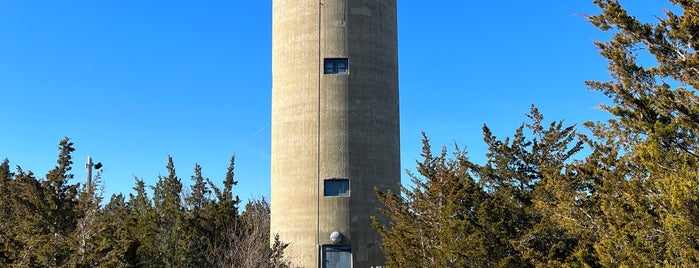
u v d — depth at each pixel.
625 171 16.05
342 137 34.00
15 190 27.45
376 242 33.69
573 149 21.98
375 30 35.91
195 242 30.62
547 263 18.45
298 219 33.72
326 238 33.16
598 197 17.69
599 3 15.36
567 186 18.83
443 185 21.30
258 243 32.19
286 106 35.31
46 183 21.22
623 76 15.22
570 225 17.53
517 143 22.22
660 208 13.16
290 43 35.75
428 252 20.84
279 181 35.06
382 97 35.59
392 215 23.92
